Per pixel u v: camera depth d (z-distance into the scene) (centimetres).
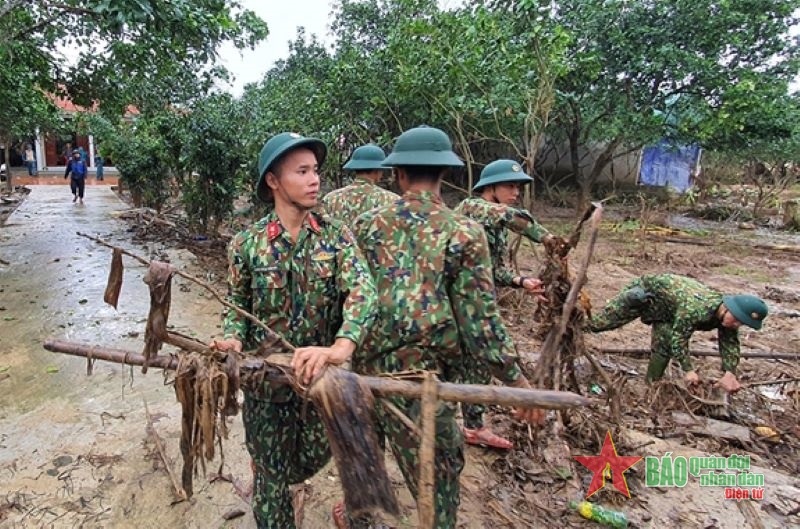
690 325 364
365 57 811
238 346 174
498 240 321
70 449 299
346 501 144
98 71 925
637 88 1248
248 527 242
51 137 2433
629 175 1909
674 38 1176
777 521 263
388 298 182
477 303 179
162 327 164
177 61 757
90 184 2362
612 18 1140
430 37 683
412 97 756
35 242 915
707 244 1166
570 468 289
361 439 143
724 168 1994
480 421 308
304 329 183
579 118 1354
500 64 647
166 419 332
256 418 186
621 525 250
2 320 511
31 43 844
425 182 189
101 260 778
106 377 390
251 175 815
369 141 827
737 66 1211
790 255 1064
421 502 139
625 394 375
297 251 179
